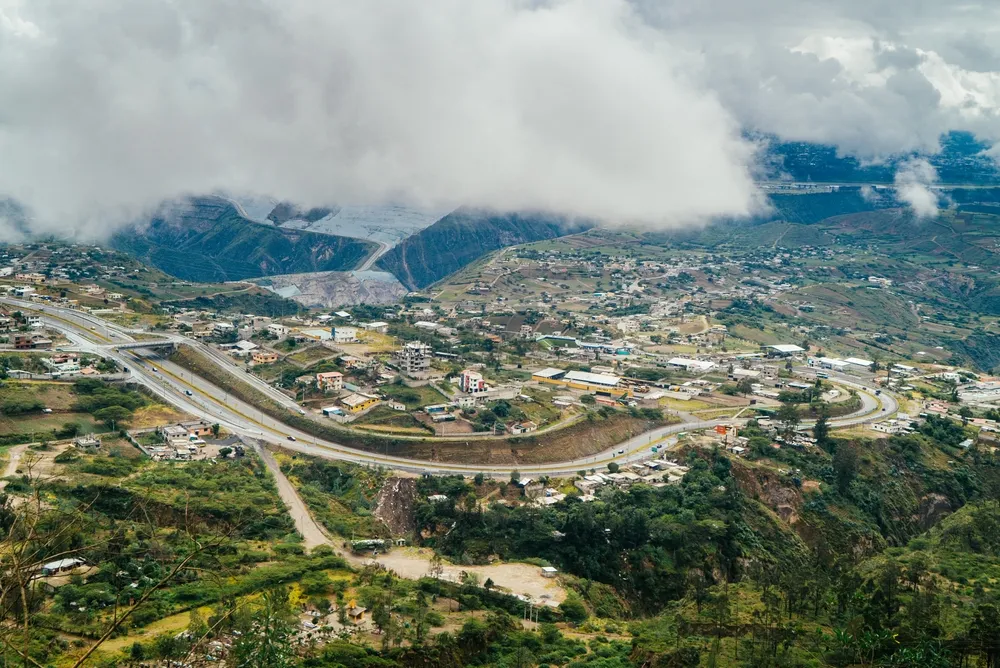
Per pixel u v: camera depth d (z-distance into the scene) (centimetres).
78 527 8994
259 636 13238
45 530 8706
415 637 19712
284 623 15700
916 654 18300
